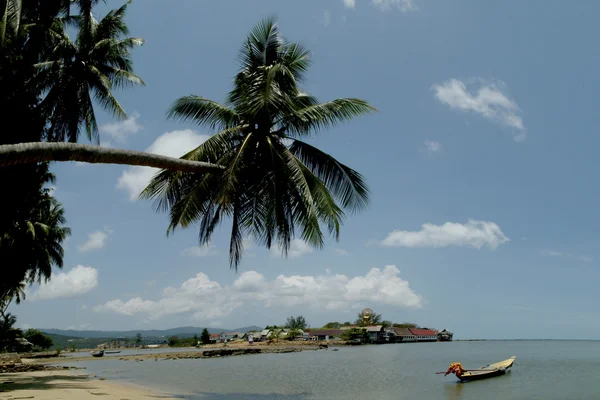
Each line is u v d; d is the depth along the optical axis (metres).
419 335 150.12
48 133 18.50
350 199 16.86
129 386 27.31
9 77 15.78
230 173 13.44
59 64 19.36
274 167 14.80
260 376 36.84
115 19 20.59
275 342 120.81
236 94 16.62
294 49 16.56
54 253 36.56
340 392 26.89
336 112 15.32
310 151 16.72
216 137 14.98
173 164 11.59
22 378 28.94
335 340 135.00
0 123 15.71
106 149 9.62
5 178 17.03
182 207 15.62
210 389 27.50
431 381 33.12
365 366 48.69
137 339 171.88
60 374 34.06
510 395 26.38
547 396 26.03
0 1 10.31
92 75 19.91
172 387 28.02
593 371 42.06
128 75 20.52
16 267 27.42
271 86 14.19
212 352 72.44
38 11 16.97
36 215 28.77
